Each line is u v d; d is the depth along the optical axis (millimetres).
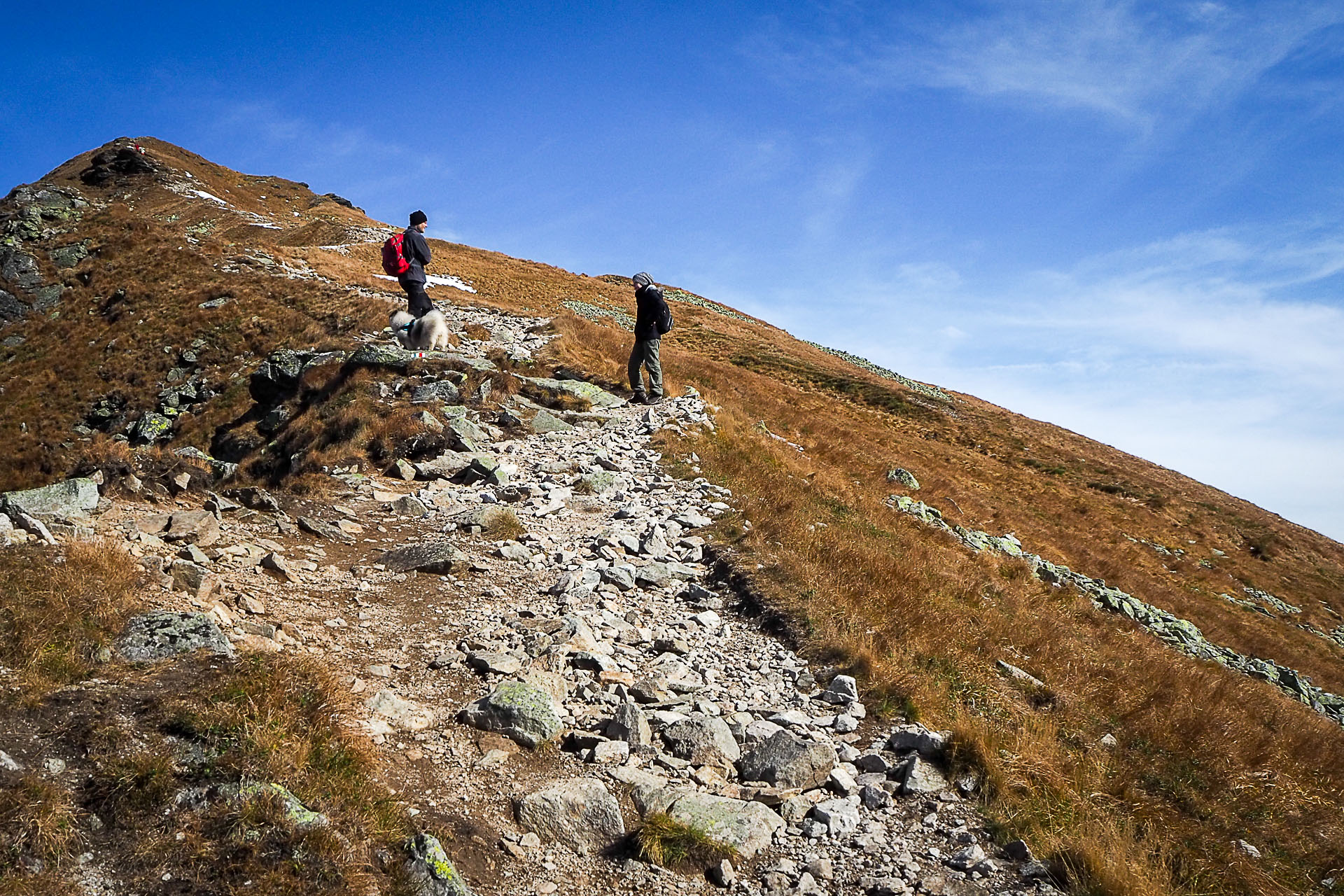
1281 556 45219
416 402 17703
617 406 19219
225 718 4492
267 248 41938
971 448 52125
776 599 9055
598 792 5090
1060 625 13055
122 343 33031
